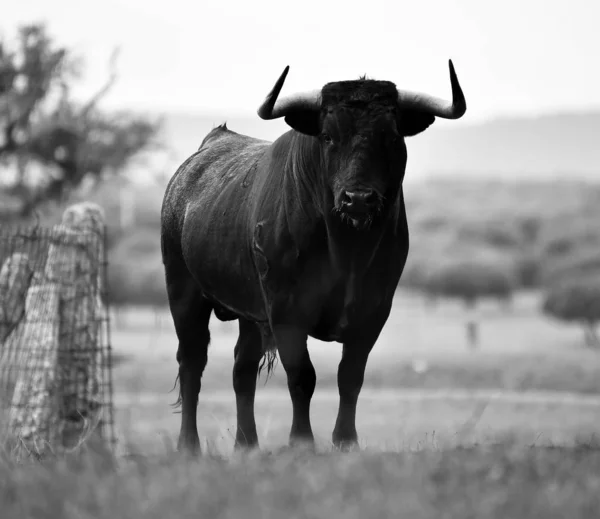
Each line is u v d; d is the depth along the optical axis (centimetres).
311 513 1761
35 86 13575
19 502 1972
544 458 2253
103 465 2328
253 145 3600
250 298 3234
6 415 4212
